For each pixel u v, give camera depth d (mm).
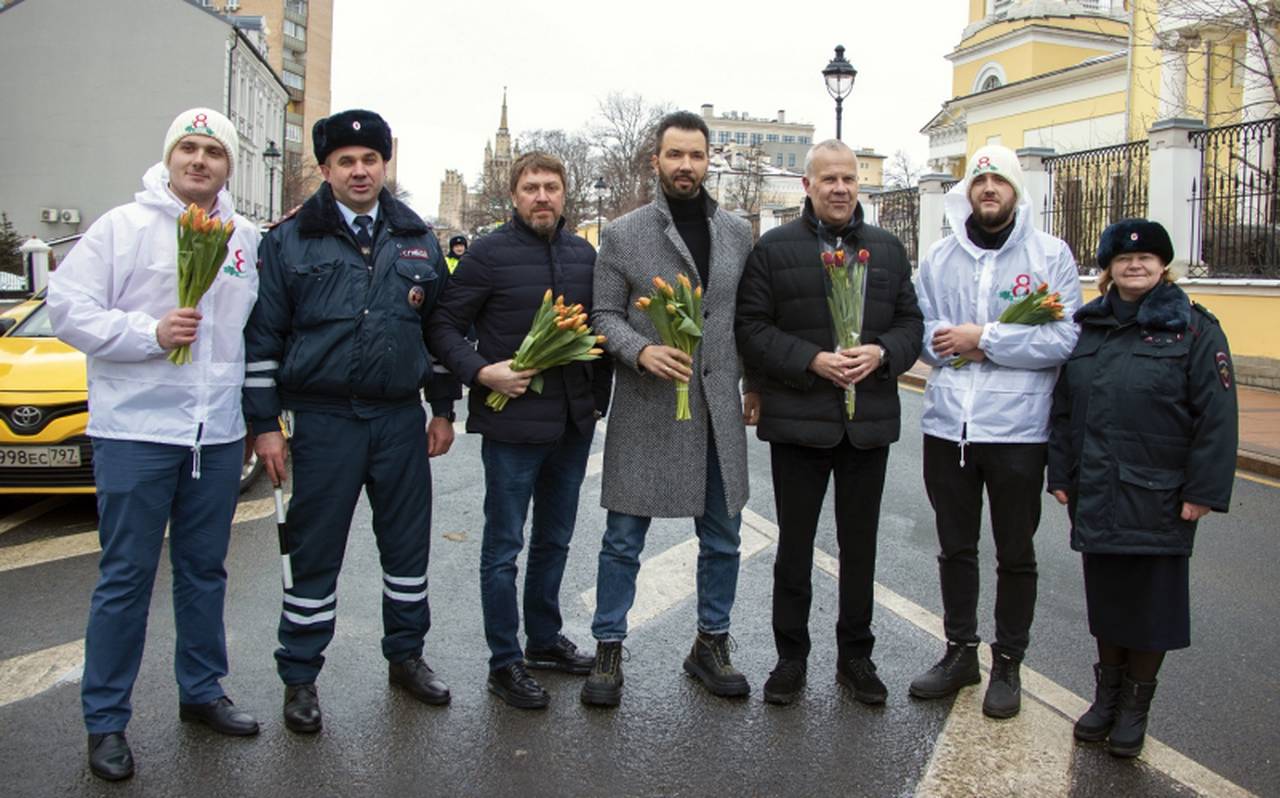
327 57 93438
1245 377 12273
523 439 3879
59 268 3391
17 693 4016
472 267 3951
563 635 4566
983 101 30578
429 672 4031
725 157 60906
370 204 3756
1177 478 3492
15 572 5680
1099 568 3613
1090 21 31109
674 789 3326
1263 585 5508
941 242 4203
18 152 39406
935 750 3609
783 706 3965
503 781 3365
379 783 3340
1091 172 14836
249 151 47688
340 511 3748
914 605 5164
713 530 4074
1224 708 3963
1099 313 3703
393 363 3711
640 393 3975
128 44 39594
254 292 3627
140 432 3398
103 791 3258
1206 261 13016
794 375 3848
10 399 6383
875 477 3982
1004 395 3910
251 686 4105
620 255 3988
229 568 5707
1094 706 3723
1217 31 17188
